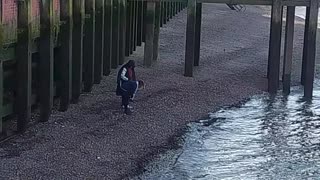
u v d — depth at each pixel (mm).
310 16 22078
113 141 16406
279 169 15750
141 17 28391
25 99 15680
